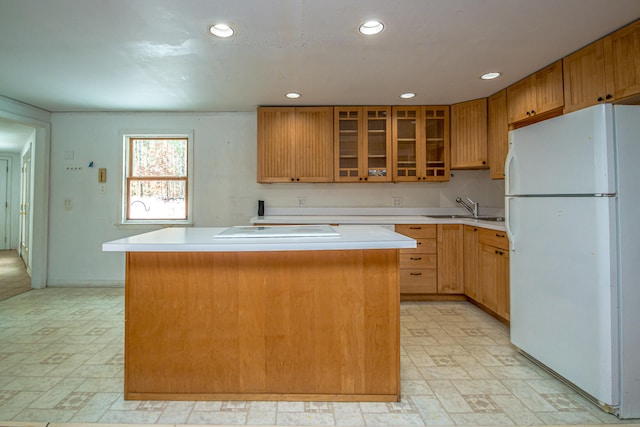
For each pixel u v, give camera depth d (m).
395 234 1.86
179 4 1.83
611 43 2.14
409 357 2.27
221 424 1.58
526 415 1.65
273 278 1.75
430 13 1.93
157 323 1.75
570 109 2.46
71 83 3.04
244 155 4.08
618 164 1.60
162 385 1.76
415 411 1.69
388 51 2.42
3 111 3.44
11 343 2.48
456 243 3.46
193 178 4.07
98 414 1.65
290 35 2.17
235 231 1.92
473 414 1.66
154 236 1.81
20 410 1.69
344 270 1.76
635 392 1.61
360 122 3.70
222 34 2.16
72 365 2.15
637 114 1.60
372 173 3.74
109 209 4.10
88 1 1.79
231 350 1.76
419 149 3.71
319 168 3.71
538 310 2.04
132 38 2.21
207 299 1.75
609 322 1.60
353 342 1.76
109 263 4.10
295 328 1.76
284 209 4.08
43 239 4.05
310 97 3.45
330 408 1.71
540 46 2.34
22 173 6.41
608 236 1.60
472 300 3.45
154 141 4.17
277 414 1.66
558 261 1.87
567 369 1.83
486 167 3.61
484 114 3.46
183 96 3.43
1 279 4.56
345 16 1.96
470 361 2.21
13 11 1.89
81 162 4.08
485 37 2.21
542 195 1.98
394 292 1.77
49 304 3.41
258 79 2.95
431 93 3.34
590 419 1.62
